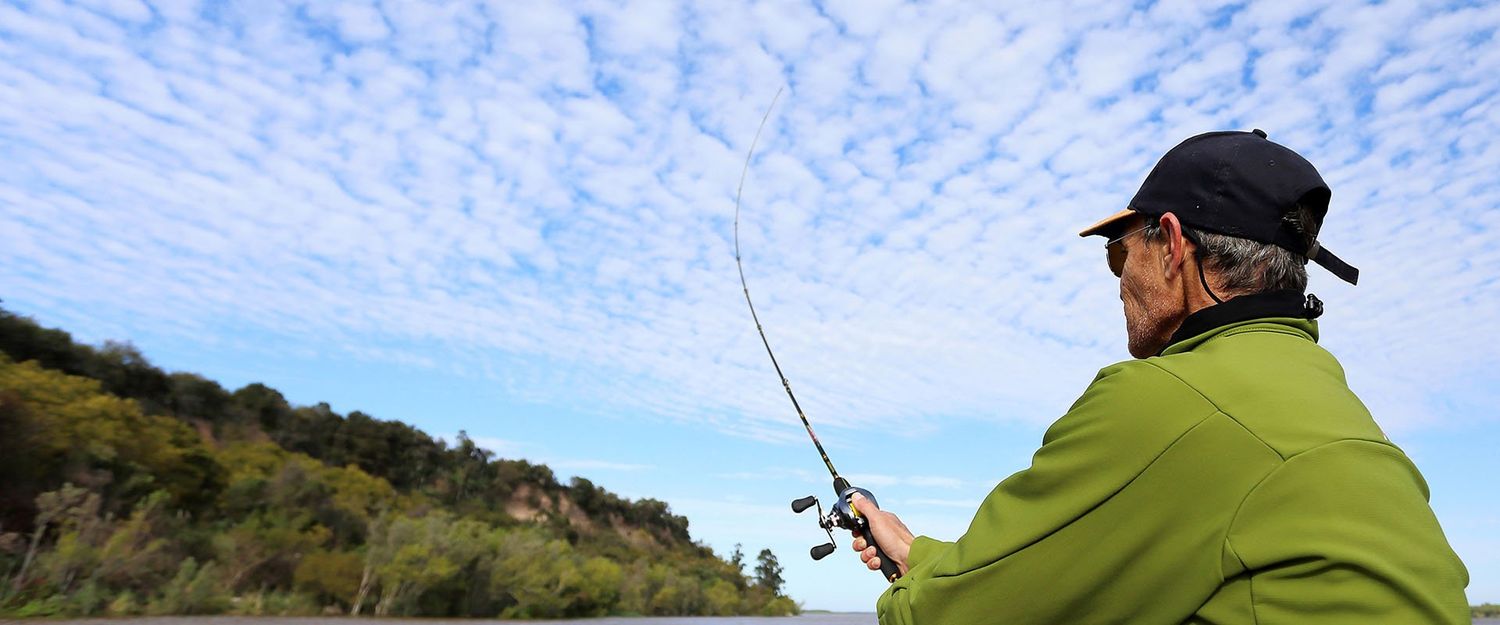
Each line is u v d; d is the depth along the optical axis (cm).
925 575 133
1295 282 131
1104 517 111
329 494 4528
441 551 3959
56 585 2414
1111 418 114
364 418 8288
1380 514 99
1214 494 106
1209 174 134
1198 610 107
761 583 9094
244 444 5400
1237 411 108
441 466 8694
